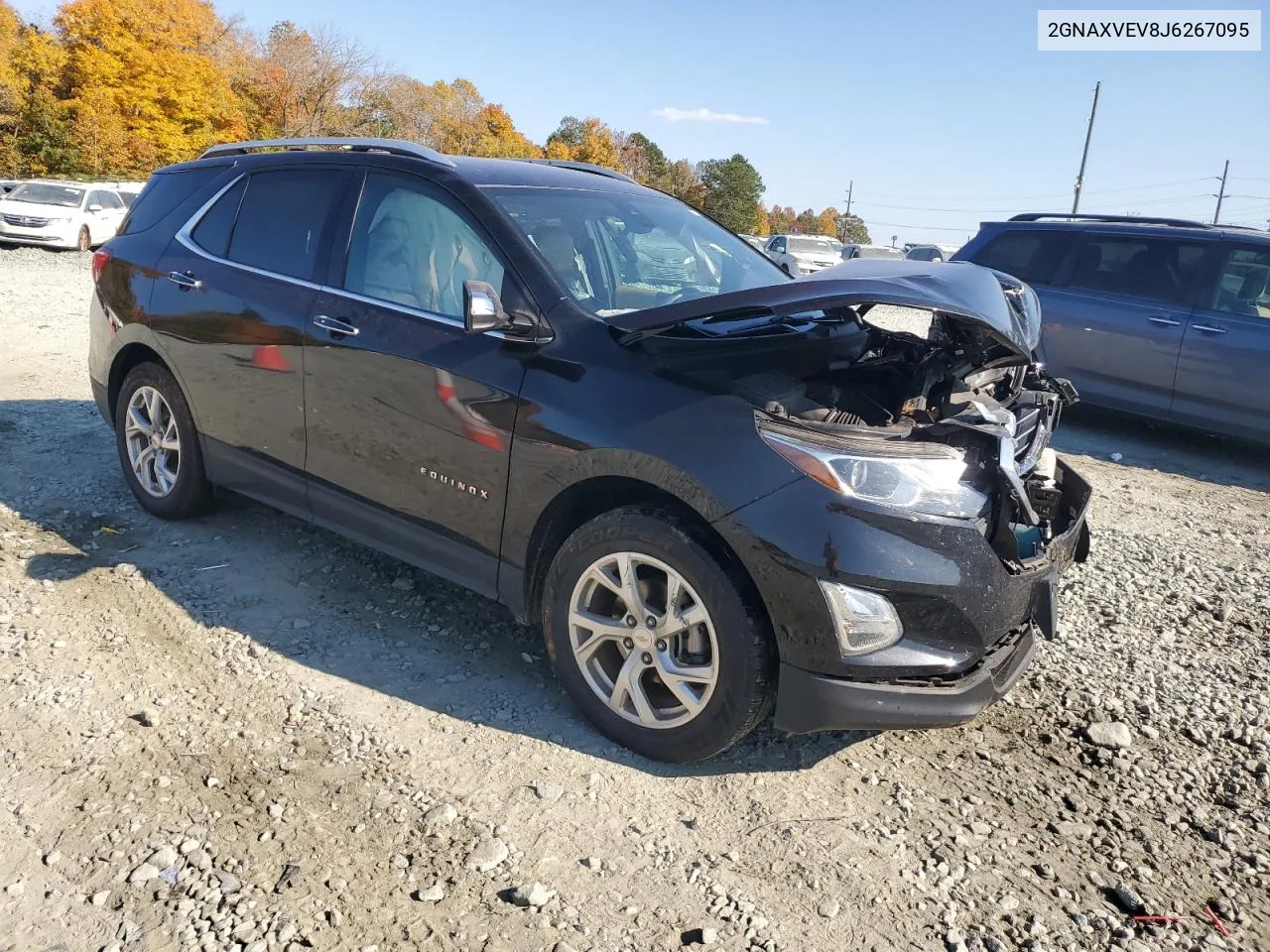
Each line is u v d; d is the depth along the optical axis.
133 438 4.86
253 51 57.06
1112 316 8.02
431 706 3.34
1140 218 8.50
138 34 45.25
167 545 4.51
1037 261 8.63
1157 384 7.83
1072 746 3.35
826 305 2.73
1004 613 2.88
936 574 2.74
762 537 2.73
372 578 4.30
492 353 3.31
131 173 44.06
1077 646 4.11
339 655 3.63
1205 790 3.14
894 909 2.55
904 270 3.14
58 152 41.41
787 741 3.28
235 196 4.43
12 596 3.90
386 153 4.00
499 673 3.59
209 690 3.33
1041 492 3.44
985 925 2.51
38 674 3.35
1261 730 3.50
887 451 2.78
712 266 4.05
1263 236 7.51
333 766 2.96
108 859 2.52
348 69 57.12
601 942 2.37
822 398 3.09
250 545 4.57
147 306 4.56
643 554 2.98
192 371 4.36
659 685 3.16
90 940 2.27
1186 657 4.06
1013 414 3.36
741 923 2.46
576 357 3.15
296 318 3.90
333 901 2.43
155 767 2.90
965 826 2.90
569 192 3.91
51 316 11.19
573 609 3.17
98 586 4.04
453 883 2.53
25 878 2.44
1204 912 2.60
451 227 3.61
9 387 7.41
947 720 2.81
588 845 2.71
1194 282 7.72
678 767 3.10
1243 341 7.34
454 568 3.53
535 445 3.15
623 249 3.79
